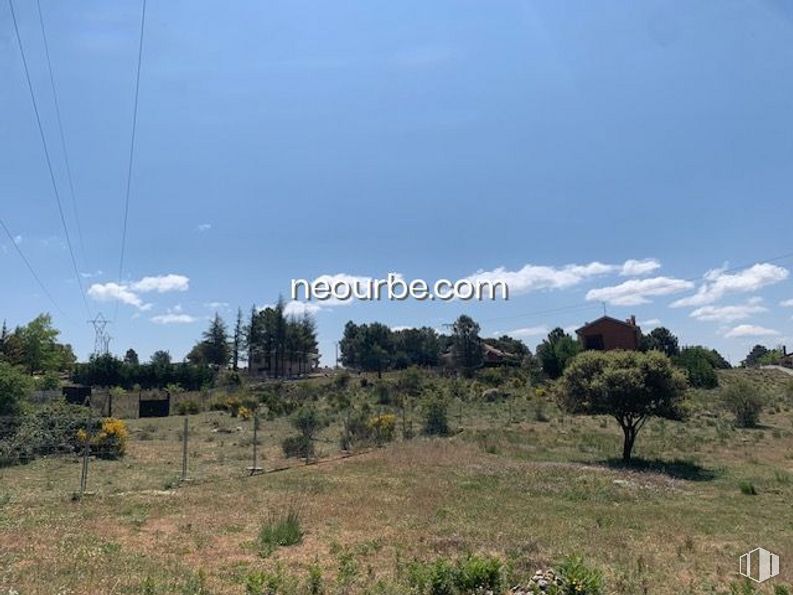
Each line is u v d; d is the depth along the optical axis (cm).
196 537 1005
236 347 9844
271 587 720
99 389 6109
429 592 720
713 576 845
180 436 2841
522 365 6500
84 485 1422
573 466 1916
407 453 2100
